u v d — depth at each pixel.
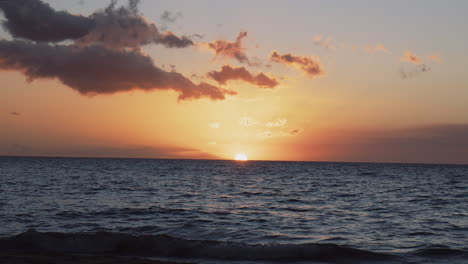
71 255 13.80
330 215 26.09
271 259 14.36
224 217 24.66
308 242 17.70
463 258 14.72
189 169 129.75
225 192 44.56
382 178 84.25
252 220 23.62
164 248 15.32
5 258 12.92
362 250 15.26
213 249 15.13
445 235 19.41
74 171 99.19
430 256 15.02
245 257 14.55
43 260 12.73
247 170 129.50
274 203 33.44
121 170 111.06
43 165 149.75
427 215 26.34
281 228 21.03
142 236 16.09
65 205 29.23
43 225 20.67
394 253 15.47
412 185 61.53
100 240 15.85
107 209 27.34
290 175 94.62
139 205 30.38
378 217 25.30
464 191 49.44
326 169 150.50
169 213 25.97
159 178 73.50
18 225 20.53
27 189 43.19
